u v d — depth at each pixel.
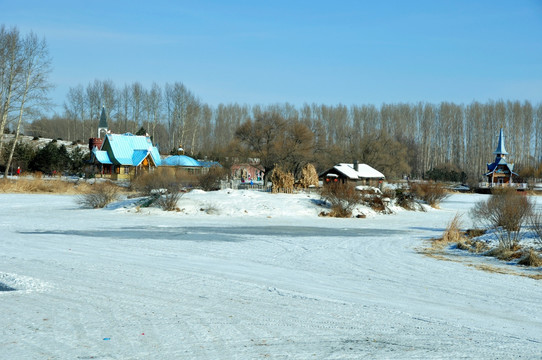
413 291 12.03
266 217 35.88
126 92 118.50
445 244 21.86
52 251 17.48
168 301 10.41
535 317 9.75
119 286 11.80
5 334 8.09
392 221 35.59
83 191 52.69
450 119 130.50
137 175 60.56
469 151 127.88
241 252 18.52
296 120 73.38
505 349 7.63
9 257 15.91
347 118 128.12
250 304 10.27
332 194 40.75
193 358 7.05
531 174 113.81
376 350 7.51
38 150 79.44
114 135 80.31
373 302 10.73
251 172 84.31
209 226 28.70
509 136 124.81
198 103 115.62
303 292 11.58
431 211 46.56
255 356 7.16
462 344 7.85
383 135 96.81
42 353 7.20
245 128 70.06
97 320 8.95
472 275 14.33
